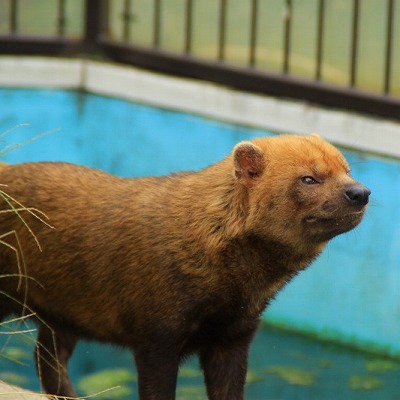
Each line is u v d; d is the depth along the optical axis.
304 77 12.46
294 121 12.27
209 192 8.42
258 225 8.32
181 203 8.43
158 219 8.43
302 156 8.28
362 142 11.94
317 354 12.02
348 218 8.16
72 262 8.70
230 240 8.34
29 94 13.27
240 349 8.83
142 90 12.98
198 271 8.35
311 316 12.38
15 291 9.02
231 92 12.60
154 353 8.52
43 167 9.02
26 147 13.29
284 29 12.52
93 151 13.30
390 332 11.99
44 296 8.91
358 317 12.13
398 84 12.05
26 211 8.84
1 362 11.33
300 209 8.23
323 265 12.26
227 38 12.85
